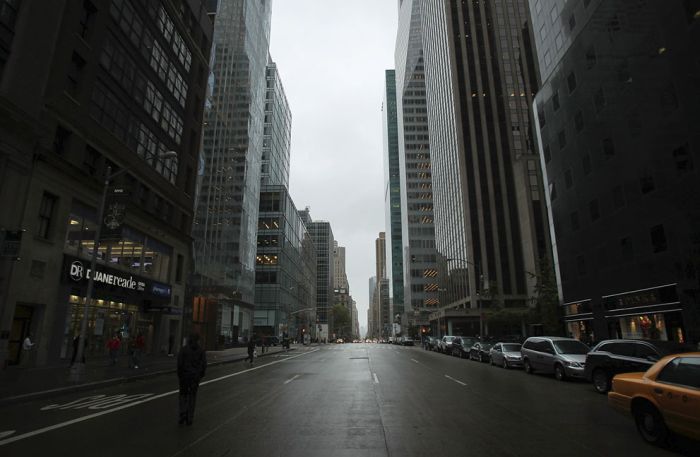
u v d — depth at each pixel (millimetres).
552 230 39188
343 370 22172
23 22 19562
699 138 22031
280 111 100875
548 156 39906
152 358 27938
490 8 92000
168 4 33219
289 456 6488
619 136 28875
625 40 28156
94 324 24891
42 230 20812
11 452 6652
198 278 53062
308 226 181375
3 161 18422
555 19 38562
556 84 38062
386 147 195000
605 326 30719
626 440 7523
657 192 25234
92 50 24031
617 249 29234
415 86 148625
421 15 128125
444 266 94688
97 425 8664
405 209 136500
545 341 18922
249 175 66500
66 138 22438
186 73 36875
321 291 174375
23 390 12672
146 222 30078
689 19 22781
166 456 6453
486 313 55438
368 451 6777
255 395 13102
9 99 18672
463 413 10070
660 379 7281
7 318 18234
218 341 47875
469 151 82312
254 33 71562
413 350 52125
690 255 22312
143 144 29812
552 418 9484
